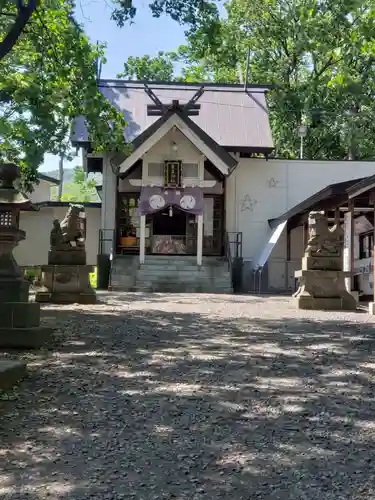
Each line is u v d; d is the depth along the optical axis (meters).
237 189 23.50
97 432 4.38
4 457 3.90
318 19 19.23
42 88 11.28
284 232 22.97
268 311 11.80
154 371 6.16
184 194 20.58
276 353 7.07
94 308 11.73
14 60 12.33
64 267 12.99
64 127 12.37
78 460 3.86
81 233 13.34
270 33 29.41
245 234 23.38
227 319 10.14
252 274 22.80
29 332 7.22
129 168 20.80
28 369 6.20
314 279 12.65
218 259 20.97
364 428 4.45
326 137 32.44
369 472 3.67
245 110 25.17
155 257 20.59
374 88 27.97
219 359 6.73
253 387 5.57
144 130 21.94
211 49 10.23
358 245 18.02
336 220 16.20
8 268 7.42
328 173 23.75
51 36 11.20
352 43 10.57
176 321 9.75
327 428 4.45
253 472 3.67
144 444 4.14
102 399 5.19
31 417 4.71
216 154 20.47
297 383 5.71
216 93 26.03
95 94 11.48
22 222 25.41
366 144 32.34
